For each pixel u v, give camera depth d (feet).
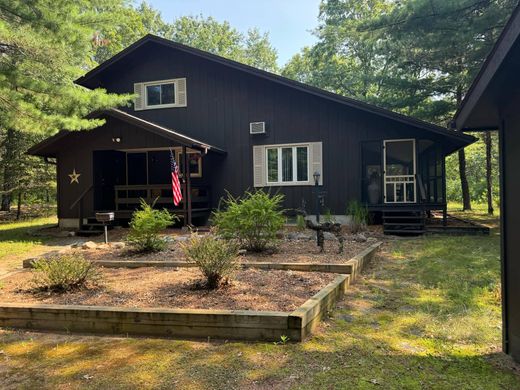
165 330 12.67
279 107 41.57
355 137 39.50
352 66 92.32
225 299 14.39
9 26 27.32
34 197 81.92
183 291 15.67
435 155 40.24
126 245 27.30
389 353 11.10
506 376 9.75
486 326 13.07
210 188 43.29
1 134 61.36
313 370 10.11
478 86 10.21
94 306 13.79
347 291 17.30
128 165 47.26
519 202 10.15
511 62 8.52
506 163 10.69
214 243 16.80
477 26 36.94
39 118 28.19
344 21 86.79
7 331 13.51
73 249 27.14
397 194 39.78
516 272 10.40
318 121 40.45
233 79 43.01
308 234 30.45
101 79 47.21
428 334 12.50
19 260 26.89
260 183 41.91
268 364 10.48
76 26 29.04
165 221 24.75
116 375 10.09
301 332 11.83
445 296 16.44
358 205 37.14
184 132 44.32
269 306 13.46
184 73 44.57
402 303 15.65
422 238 32.19
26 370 10.53
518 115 9.98
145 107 45.78
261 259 21.26
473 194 81.05
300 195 40.93
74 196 42.06
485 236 32.81
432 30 39.34
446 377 9.71
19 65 31.68
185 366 10.48
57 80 36.29
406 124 37.11
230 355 11.06
